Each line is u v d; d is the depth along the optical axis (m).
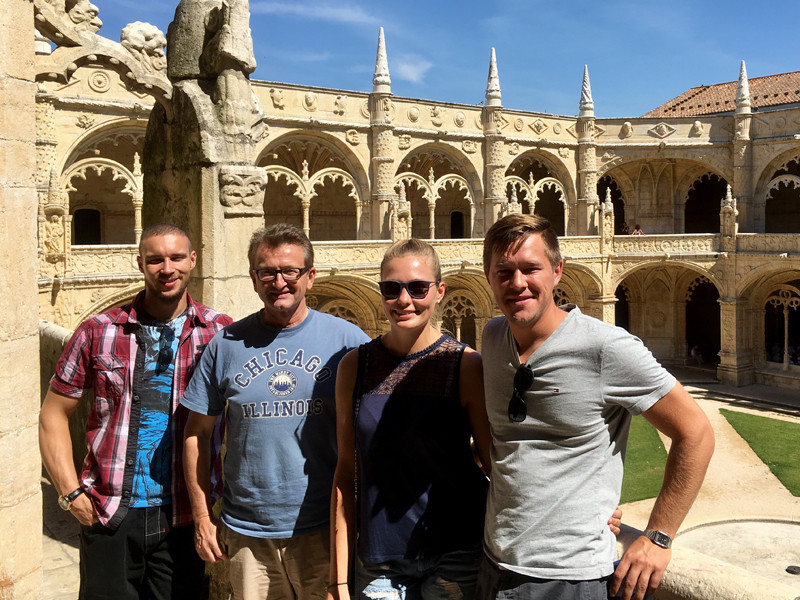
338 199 39.03
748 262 35.72
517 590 3.21
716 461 25.36
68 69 6.31
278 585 4.39
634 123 39.38
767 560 17.17
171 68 7.38
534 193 37.91
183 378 4.71
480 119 36.09
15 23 4.57
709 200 46.78
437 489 3.62
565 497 3.19
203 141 7.02
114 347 4.61
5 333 4.58
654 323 43.34
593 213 39.53
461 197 42.50
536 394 3.20
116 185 32.53
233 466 4.34
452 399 3.66
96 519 4.57
